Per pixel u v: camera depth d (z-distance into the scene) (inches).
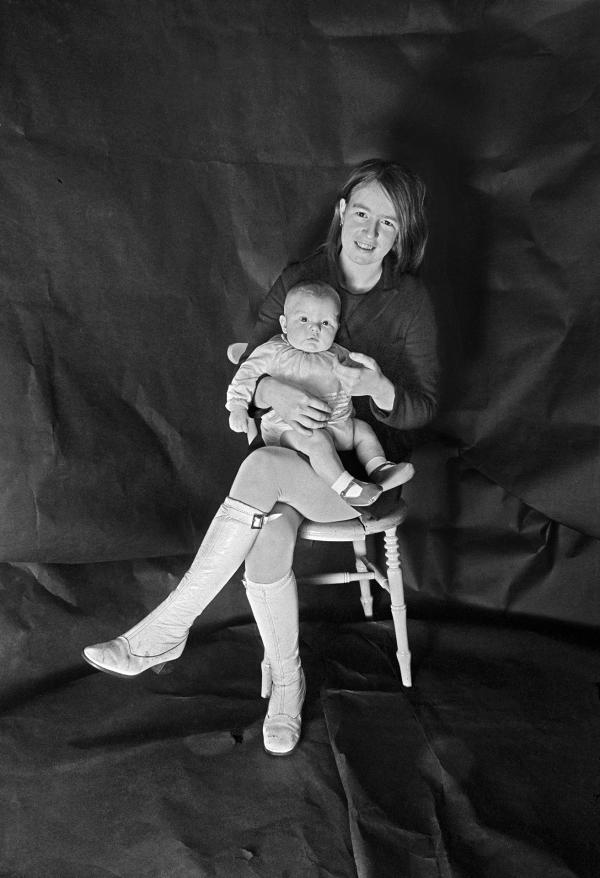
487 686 93.1
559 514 101.0
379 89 96.7
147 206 93.3
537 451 101.5
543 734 85.0
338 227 87.4
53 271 91.3
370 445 84.7
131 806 75.7
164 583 104.0
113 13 88.5
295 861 70.0
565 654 98.6
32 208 89.3
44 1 86.1
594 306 95.8
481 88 97.7
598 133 93.0
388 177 82.4
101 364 95.0
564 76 94.6
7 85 86.1
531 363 100.4
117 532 98.2
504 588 107.9
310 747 83.4
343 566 110.7
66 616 99.0
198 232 95.9
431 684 93.4
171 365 98.0
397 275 87.6
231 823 73.9
